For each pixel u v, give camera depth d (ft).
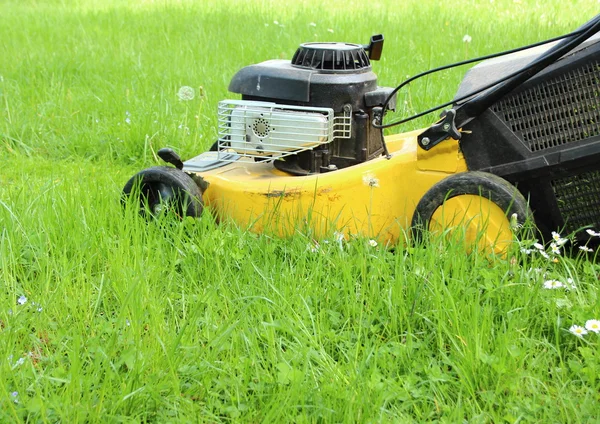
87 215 8.93
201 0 22.88
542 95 8.32
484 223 8.34
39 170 10.68
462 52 13.92
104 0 23.98
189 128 11.42
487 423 7.22
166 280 8.29
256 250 8.58
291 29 16.62
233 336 7.66
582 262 8.58
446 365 7.57
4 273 8.26
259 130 8.90
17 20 19.57
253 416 7.25
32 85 12.91
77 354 7.29
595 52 8.19
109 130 11.42
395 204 8.78
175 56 14.80
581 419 7.16
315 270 8.27
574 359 7.62
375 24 17.10
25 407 7.14
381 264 8.28
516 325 7.73
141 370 7.36
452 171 8.59
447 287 8.05
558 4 19.22
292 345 7.68
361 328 7.85
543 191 8.45
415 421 7.23
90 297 8.15
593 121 8.25
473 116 8.45
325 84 8.81
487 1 20.45
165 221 8.78
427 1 21.09
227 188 9.00
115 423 7.12
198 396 7.39
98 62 14.60
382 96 8.95
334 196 8.78
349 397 7.17
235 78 9.03
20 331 7.79
